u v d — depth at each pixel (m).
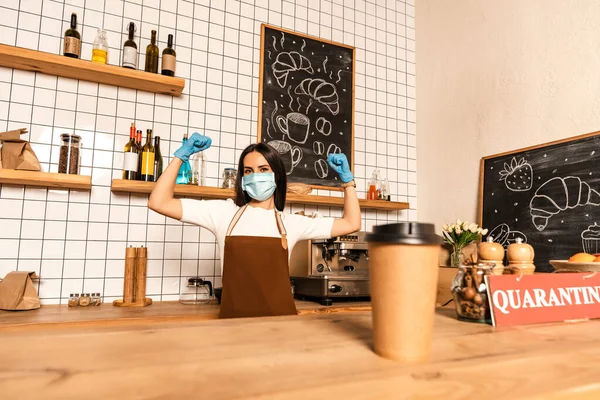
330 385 0.36
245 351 0.51
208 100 2.68
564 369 0.45
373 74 3.33
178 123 2.58
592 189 2.13
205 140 1.87
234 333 0.62
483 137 2.83
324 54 3.12
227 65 2.77
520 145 2.56
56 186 2.24
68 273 2.26
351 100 3.19
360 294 2.40
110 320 1.80
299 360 0.47
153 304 2.30
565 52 2.34
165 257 2.49
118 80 2.36
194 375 0.41
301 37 3.04
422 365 0.45
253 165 1.89
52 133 2.28
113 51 2.45
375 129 3.28
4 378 0.39
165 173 1.81
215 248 2.62
